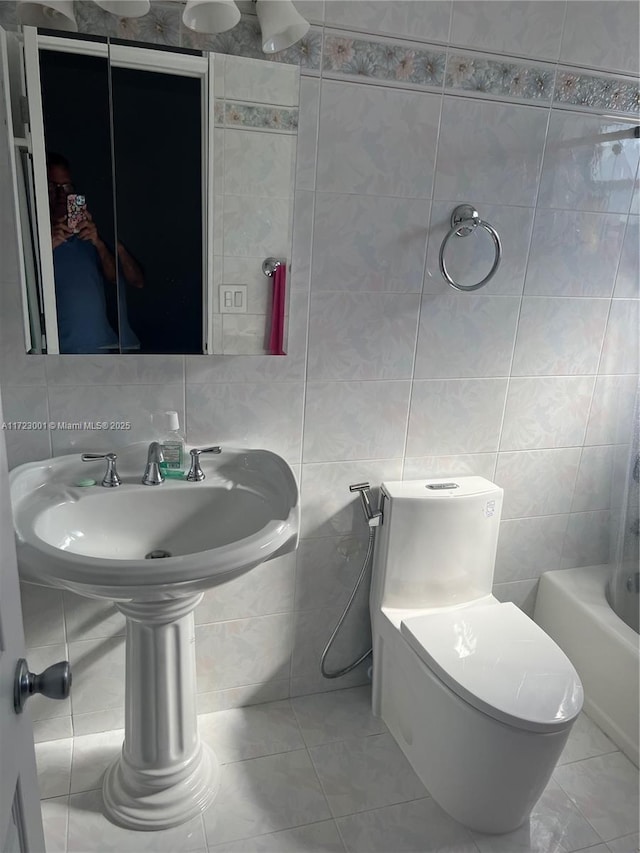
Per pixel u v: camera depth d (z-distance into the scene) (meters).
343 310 1.63
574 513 2.08
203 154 1.39
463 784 1.49
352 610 1.92
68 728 1.75
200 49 1.34
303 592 1.86
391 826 1.54
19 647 0.79
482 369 1.81
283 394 1.65
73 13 1.26
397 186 1.57
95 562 1.13
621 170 1.75
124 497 1.46
